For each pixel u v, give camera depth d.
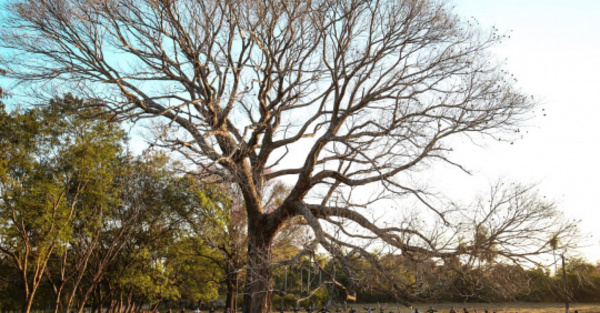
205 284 33.38
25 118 21.44
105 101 17.03
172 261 30.88
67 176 22.38
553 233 13.04
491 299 13.95
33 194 20.61
